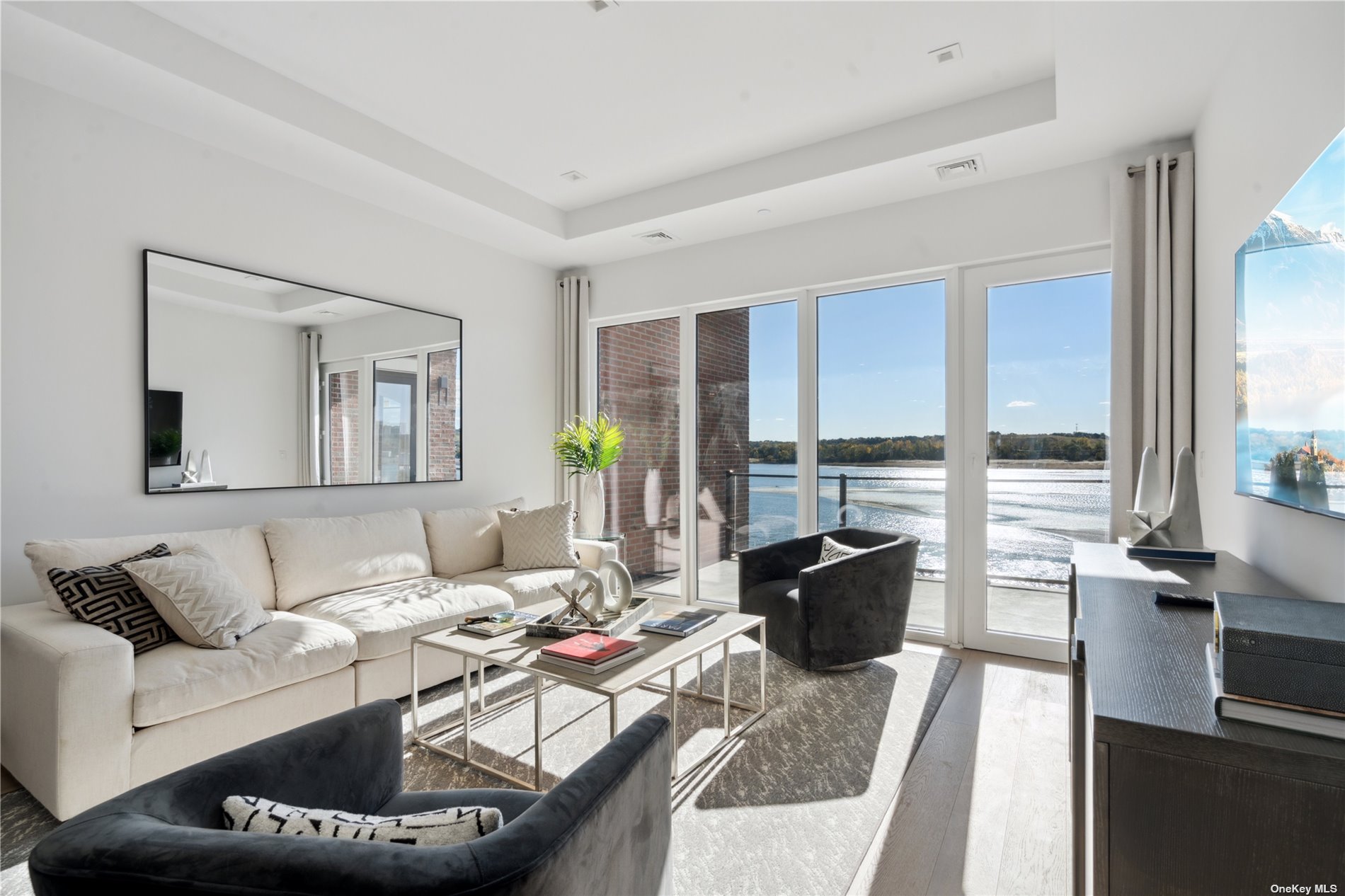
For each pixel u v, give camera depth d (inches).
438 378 169.5
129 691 81.0
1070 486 137.0
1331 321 55.1
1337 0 58.4
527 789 87.7
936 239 147.9
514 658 86.6
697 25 101.0
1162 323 120.7
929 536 153.3
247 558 118.6
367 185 142.6
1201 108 110.9
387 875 30.4
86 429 108.4
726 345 181.9
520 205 164.6
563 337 203.8
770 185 145.3
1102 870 35.9
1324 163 56.4
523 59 109.5
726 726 99.8
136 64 97.5
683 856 73.0
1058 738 101.3
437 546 152.0
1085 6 86.0
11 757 85.9
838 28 101.7
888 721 108.0
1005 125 119.4
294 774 47.8
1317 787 31.7
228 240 126.9
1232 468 93.3
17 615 91.0
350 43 105.4
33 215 102.7
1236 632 35.7
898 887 68.0
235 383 127.9
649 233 173.9
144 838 32.8
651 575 194.5
